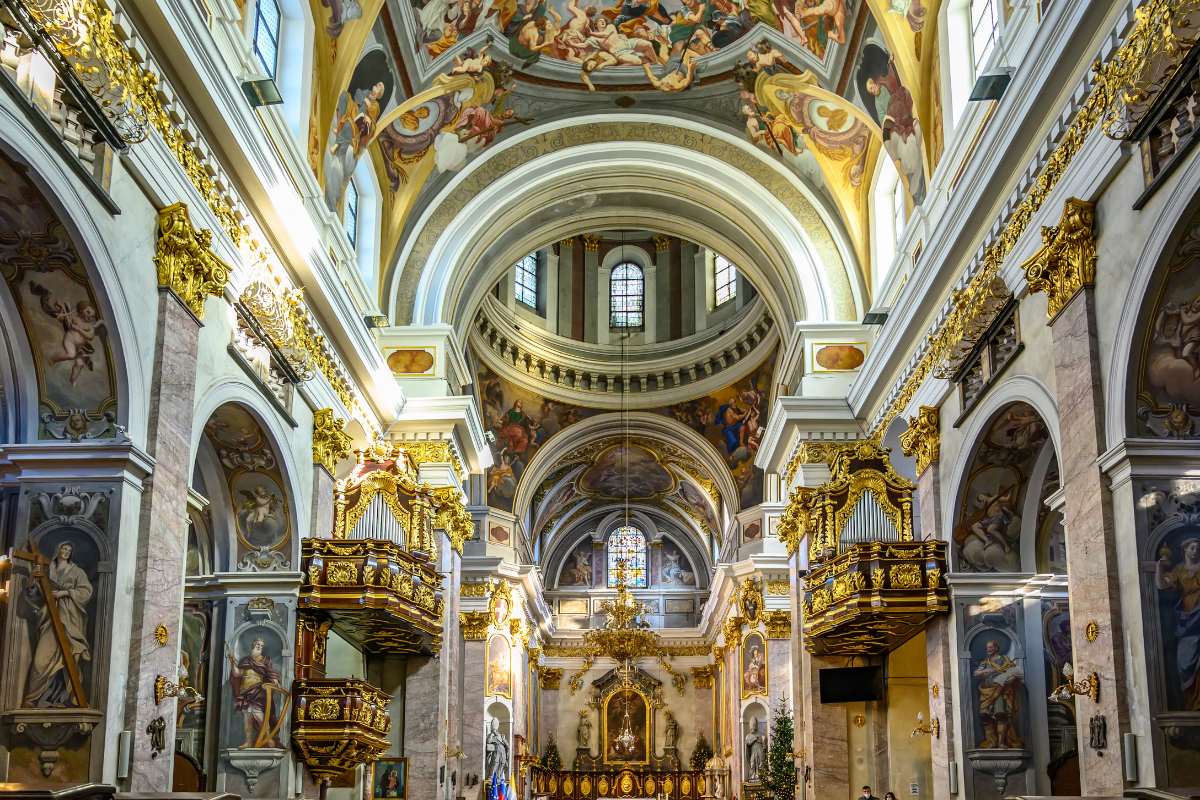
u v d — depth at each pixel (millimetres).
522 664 38531
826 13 19312
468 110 22250
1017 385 14336
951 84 16844
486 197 23484
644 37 21859
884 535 19766
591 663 48531
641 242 38719
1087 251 11977
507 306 35219
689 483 43312
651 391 37562
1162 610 10852
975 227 15367
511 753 35312
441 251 23312
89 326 11008
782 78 21375
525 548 41219
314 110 17594
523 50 21672
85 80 10164
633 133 23547
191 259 12336
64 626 10750
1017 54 14086
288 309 16062
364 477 18906
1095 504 11555
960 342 15602
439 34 19922
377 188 22031
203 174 13039
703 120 23250
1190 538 10969
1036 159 13391
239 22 14727
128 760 10844
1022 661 16547
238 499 16625
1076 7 11453
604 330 37969
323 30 17344
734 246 25359
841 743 21266
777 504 32500
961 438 16531
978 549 17000
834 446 22266
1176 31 9695
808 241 23141
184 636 16406
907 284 17734
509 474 37219
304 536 17016
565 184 23922
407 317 22969
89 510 10992
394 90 19906
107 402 11266
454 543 22719
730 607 38312
